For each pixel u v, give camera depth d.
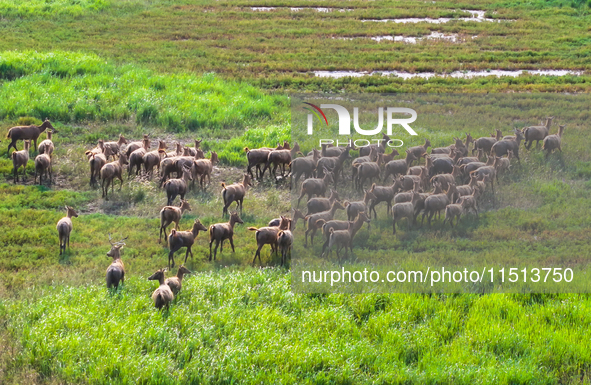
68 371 25.09
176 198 47.31
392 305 33.50
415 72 87.12
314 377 26.39
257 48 97.12
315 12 121.00
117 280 32.44
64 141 57.84
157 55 89.88
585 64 89.81
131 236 40.59
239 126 66.00
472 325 31.72
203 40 100.50
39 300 30.86
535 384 26.98
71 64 77.44
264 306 32.28
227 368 26.28
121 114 64.75
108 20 110.31
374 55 93.19
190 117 64.88
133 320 29.14
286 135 60.88
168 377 25.42
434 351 29.38
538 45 99.81
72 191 47.72
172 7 123.12
